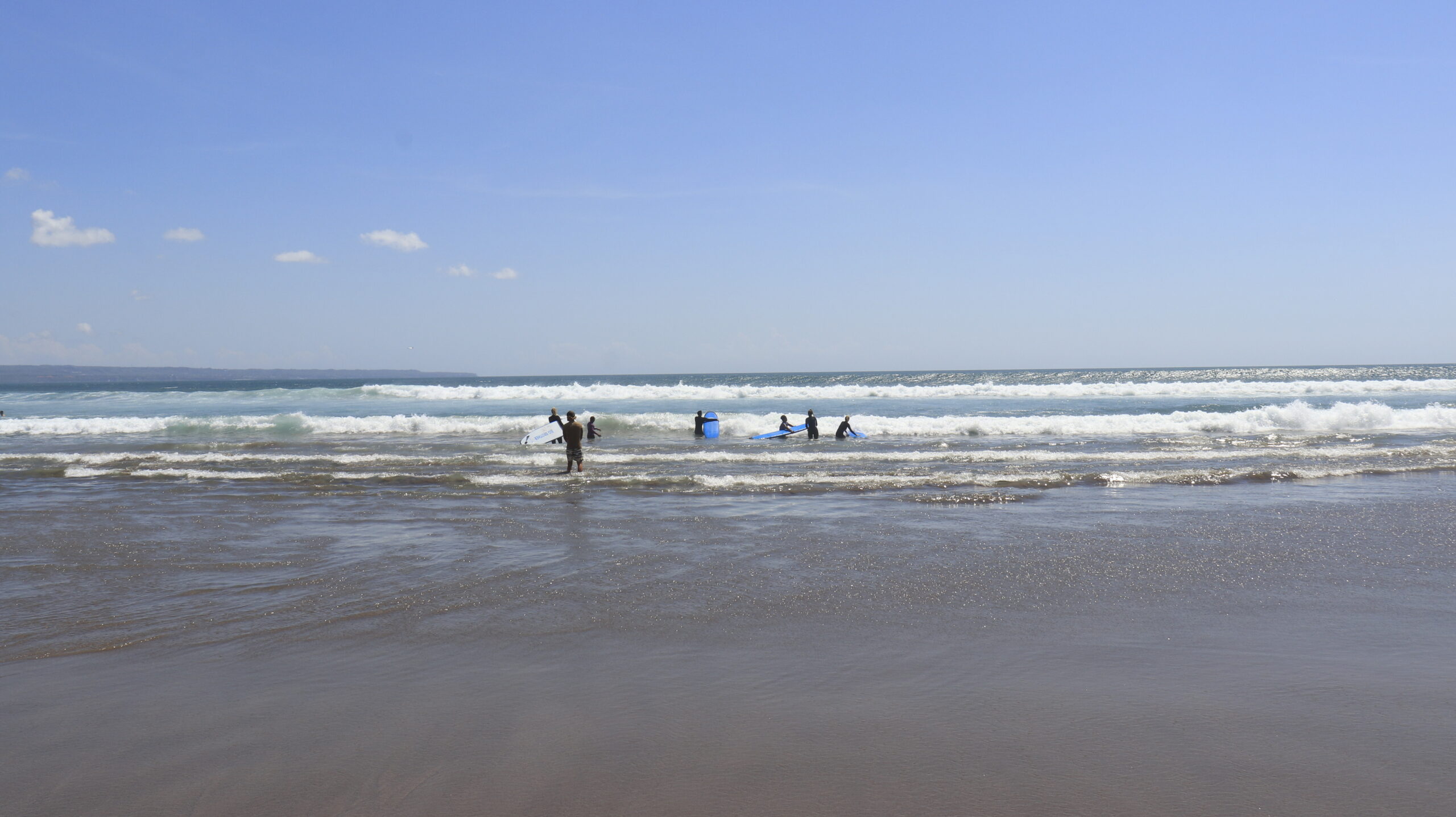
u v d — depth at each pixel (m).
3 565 8.82
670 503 12.89
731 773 3.90
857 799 3.63
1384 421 27.84
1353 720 4.46
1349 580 7.84
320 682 5.27
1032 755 4.07
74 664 5.69
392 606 7.15
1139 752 4.09
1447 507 12.01
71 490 14.82
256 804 3.62
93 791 3.76
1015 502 12.72
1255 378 107.75
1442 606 6.95
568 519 11.50
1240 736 4.27
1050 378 111.44
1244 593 7.41
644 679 5.29
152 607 7.14
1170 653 5.74
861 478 15.12
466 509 12.44
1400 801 3.58
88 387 129.50
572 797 3.66
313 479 15.87
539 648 5.98
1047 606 7.03
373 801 3.64
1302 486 14.29
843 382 107.31
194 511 12.41
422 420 29.39
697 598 7.37
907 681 5.20
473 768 3.97
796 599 7.30
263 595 7.55
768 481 14.75
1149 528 10.53
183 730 4.48
